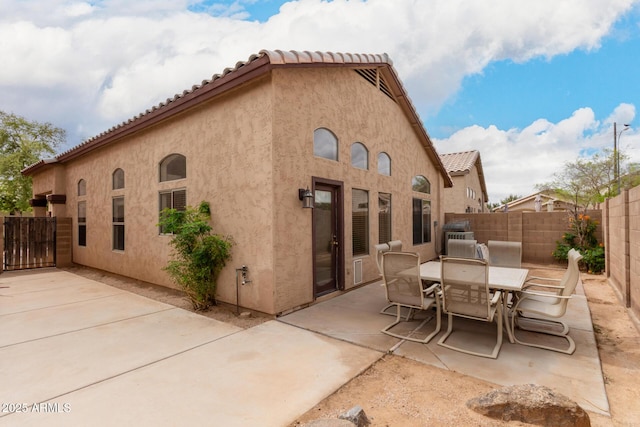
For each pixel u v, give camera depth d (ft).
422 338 14.43
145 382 10.69
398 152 30.89
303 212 19.03
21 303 20.63
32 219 34.96
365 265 25.04
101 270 31.76
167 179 23.82
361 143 24.97
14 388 10.30
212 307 19.51
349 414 8.32
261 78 17.51
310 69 19.79
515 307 14.37
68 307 19.66
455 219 44.09
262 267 17.57
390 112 29.45
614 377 11.22
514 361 12.23
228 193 19.25
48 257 35.88
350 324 16.30
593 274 29.66
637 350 13.42
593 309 19.01
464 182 63.21
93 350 13.25
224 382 10.68
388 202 29.19
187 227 18.28
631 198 18.13
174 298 21.88
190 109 21.40
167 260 23.50
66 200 37.65
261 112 17.53
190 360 12.31
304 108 19.19
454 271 13.38
